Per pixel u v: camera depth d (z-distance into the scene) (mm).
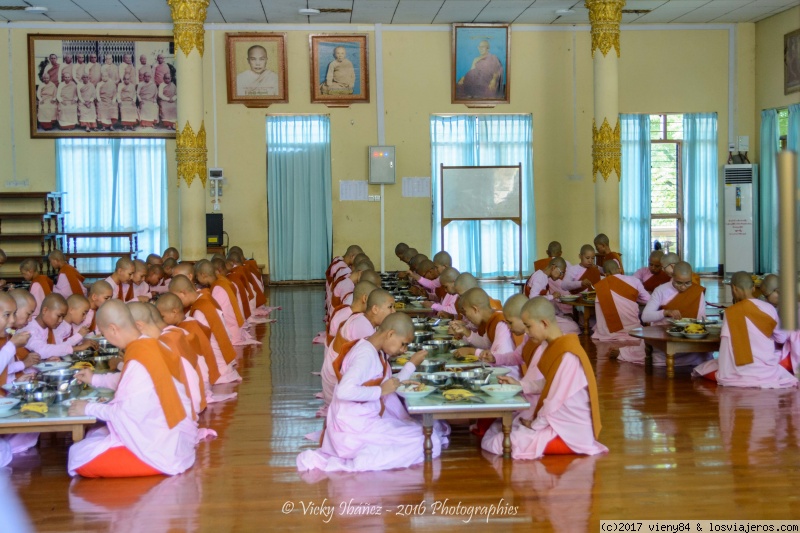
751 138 15461
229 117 14898
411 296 8906
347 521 3678
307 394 6387
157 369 4371
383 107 15086
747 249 15047
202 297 6898
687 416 5461
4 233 13617
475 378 4730
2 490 4152
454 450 4719
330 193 15133
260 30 14750
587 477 4207
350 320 5441
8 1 12812
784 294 1705
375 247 15273
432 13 14156
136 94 14453
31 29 14219
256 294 11281
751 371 6293
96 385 4598
